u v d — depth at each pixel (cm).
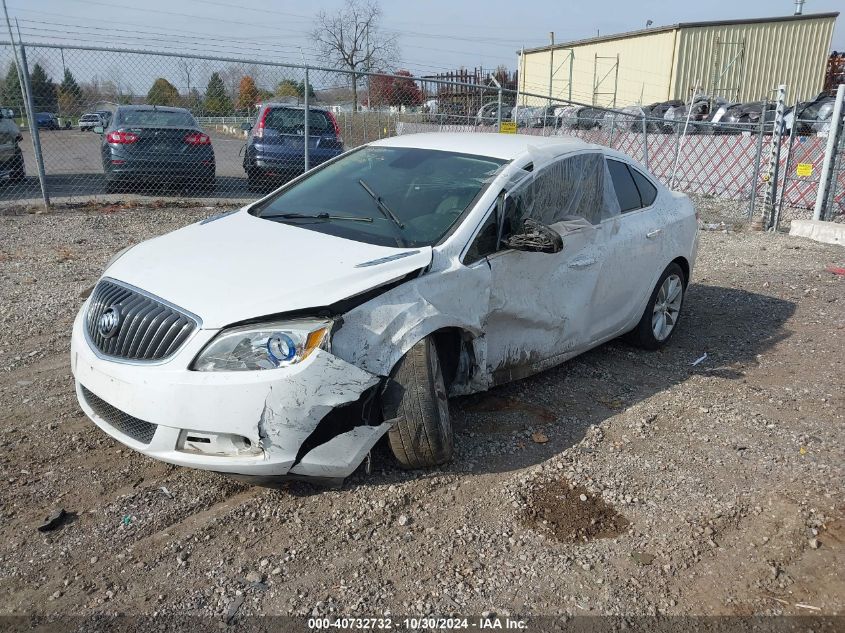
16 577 266
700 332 600
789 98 2661
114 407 305
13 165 1091
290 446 291
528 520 314
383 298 315
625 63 2673
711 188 1530
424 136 477
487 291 366
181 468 343
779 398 457
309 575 274
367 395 307
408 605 261
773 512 326
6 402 401
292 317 292
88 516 303
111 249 781
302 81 1043
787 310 673
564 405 432
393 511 315
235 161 1521
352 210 395
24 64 911
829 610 267
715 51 2508
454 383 371
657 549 298
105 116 1116
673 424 411
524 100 2834
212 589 264
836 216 1253
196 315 291
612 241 468
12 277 652
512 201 393
